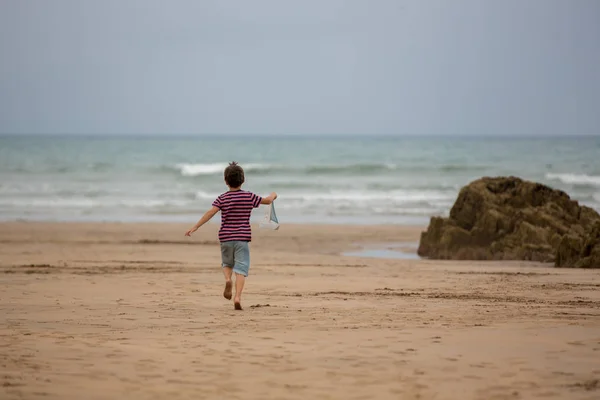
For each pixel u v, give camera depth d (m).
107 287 22.89
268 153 172.38
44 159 139.88
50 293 21.20
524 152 177.62
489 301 19.80
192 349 12.15
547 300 20.09
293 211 74.06
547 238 39.81
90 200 81.25
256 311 17.42
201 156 157.25
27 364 10.83
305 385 9.81
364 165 118.31
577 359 11.22
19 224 59.28
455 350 11.98
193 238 50.19
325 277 26.92
